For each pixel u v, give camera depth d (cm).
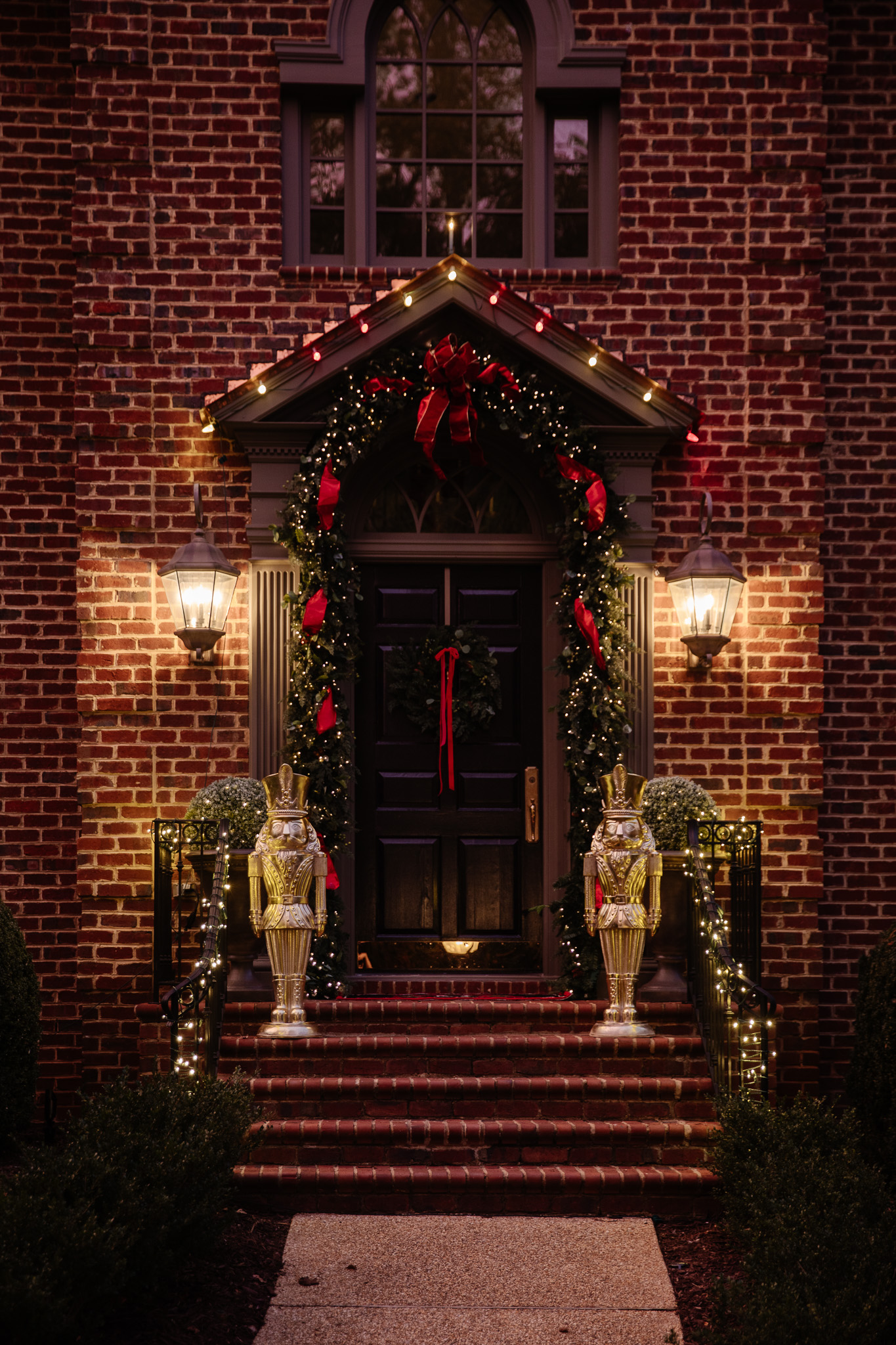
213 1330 440
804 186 788
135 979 735
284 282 769
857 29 822
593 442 758
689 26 787
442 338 753
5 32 793
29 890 775
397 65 805
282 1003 639
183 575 714
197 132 770
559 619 746
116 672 749
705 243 784
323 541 726
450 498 785
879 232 812
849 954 786
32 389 789
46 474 789
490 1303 466
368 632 784
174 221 766
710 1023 624
